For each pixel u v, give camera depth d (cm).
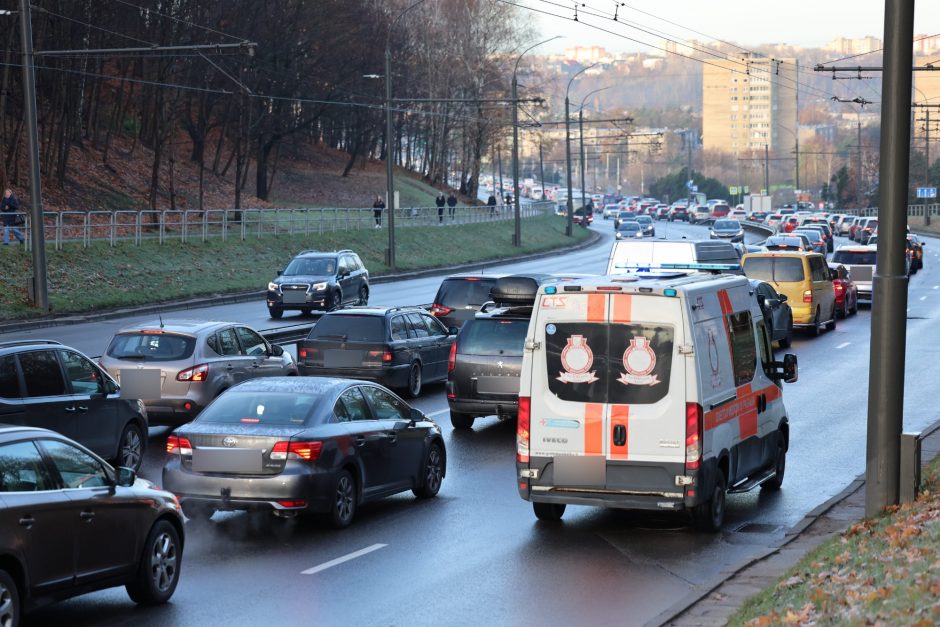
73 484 978
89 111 7831
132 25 6869
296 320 4206
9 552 886
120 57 6938
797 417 2247
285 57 8131
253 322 4088
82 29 6494
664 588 1128
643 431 1298
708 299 1369
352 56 9375
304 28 8256
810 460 1834
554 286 1332
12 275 4319
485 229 9125
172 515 1086
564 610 1051
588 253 9181
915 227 13362
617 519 1442
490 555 1258
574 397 1320
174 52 6706
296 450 1315
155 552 1062
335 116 10356
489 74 11106
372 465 1434
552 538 1337
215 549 1277
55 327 3872
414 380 2491
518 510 1495
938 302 4881
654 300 1301
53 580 934
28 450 947
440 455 1600
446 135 12344
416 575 1172
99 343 3322
